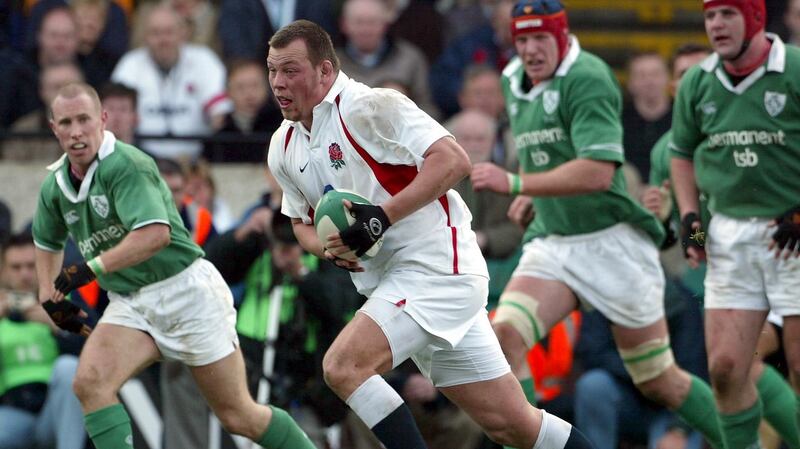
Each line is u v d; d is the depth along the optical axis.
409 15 42.16
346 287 30.80
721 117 26.14
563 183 26.52
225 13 41.53
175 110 38.81
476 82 37.00
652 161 29.97
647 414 30.91
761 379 28.56
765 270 26.19
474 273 22.41
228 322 26.02
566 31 27.27
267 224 30.39
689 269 32.31
